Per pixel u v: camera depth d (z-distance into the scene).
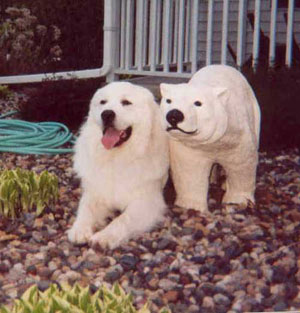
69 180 2.91
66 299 1.29
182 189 2.40
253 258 2.02
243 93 2.42
